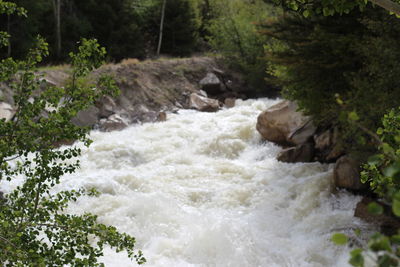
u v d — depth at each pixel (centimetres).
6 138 357
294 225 918
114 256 755
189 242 820
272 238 851
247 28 2773
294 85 1192
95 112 1833
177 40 3538
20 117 367
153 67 2425
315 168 1175
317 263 760
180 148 1469
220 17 3064
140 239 845
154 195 1036
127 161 1319
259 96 2692
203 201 1048
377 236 132
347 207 960
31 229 355
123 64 2358
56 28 2777
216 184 1134
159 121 1881
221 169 1239
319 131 1352
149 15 3550
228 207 1013
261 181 1140
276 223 927
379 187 327
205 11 3978
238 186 1106
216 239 812
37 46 382
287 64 1162
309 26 1210
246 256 781
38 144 362
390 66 935
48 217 371
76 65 387
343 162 1040
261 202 1027
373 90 927
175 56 3500
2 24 2502
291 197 1041
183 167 1264
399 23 929
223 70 2759
